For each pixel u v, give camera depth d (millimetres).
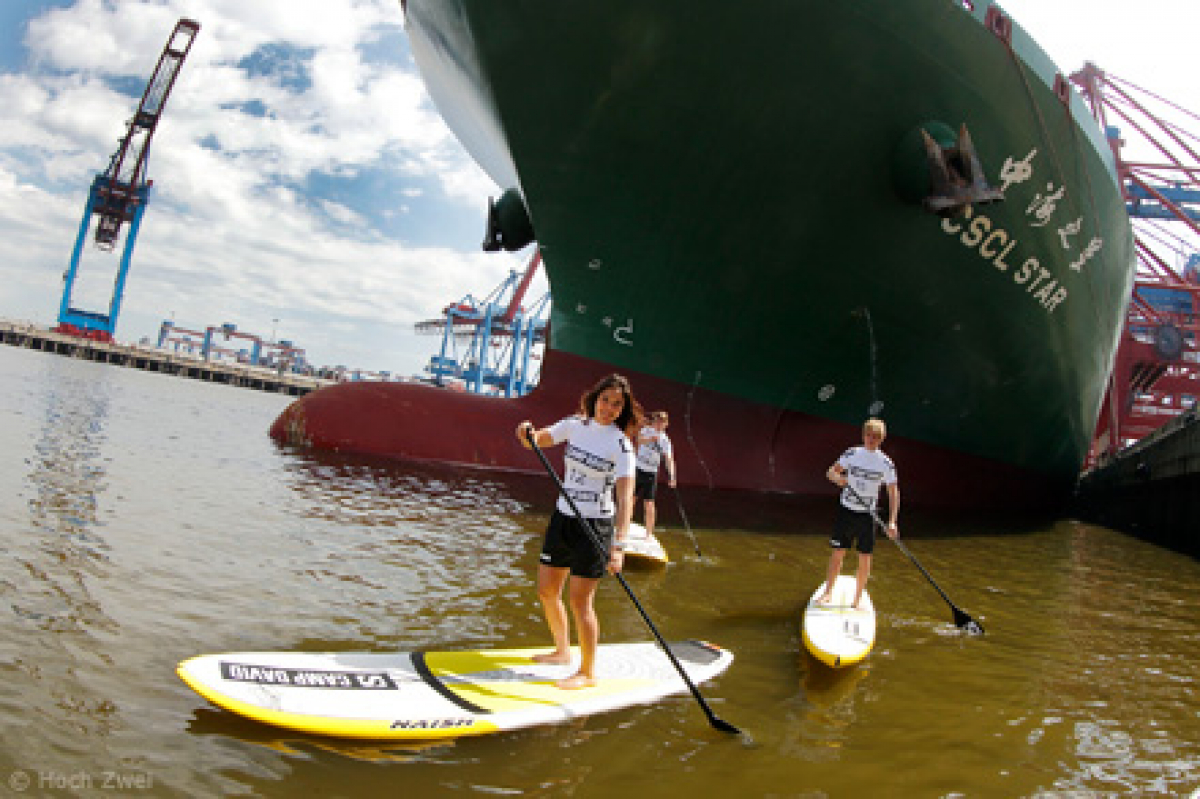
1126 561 10320
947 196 8945
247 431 15133
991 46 9203
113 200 64562
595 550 3543
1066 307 12141
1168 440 14508
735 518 9719
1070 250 11422
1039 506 16688
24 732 2574
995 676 4426
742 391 11578
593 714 3328
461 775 2693
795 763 3041
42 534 5027
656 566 6566
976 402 12617
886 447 12734
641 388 11484
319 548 5645
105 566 4531
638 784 2756
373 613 4309
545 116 9406
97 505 6117
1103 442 29797
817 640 4547
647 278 10617
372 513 7266
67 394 18844
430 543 6246
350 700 3043
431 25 10422
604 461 3594
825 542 8711
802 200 9633
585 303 11195
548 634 4305
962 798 2865
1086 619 6246
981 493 14352
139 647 3426
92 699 2883
